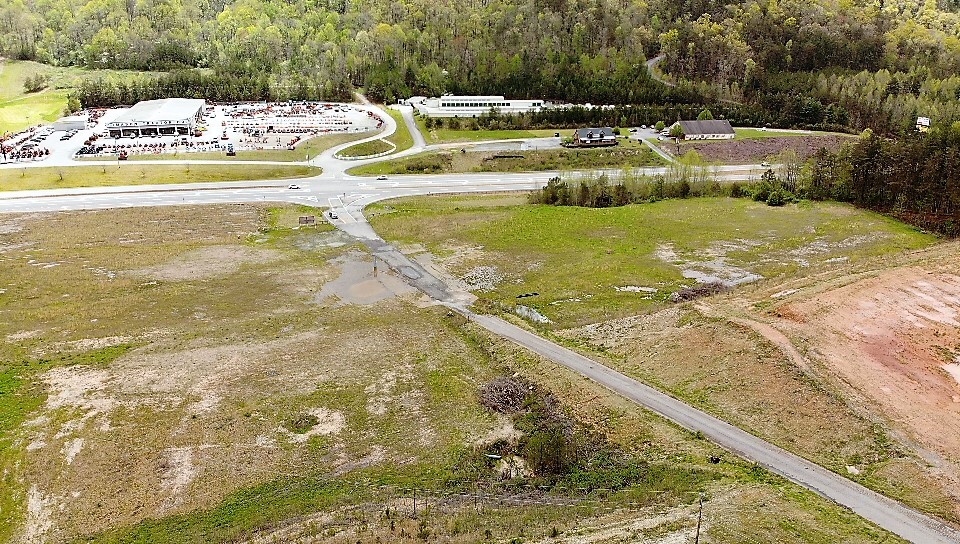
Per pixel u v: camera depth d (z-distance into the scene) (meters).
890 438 43.94
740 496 38.78
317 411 51.66
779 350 53.94
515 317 69.31
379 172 134.75
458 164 141.38
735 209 108.44
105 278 78.19
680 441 46.16
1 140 148.50
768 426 47.31
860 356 54.06
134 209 107.12
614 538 35.31
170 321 67.19
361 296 75.81
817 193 112.75
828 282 70.50
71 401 52.00
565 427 49.56
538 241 93.31
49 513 40.47
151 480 43.41
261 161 138.00
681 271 81.88
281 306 72.06
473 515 39.34
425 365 59.31
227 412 50.97
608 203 113.62
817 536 34.88
